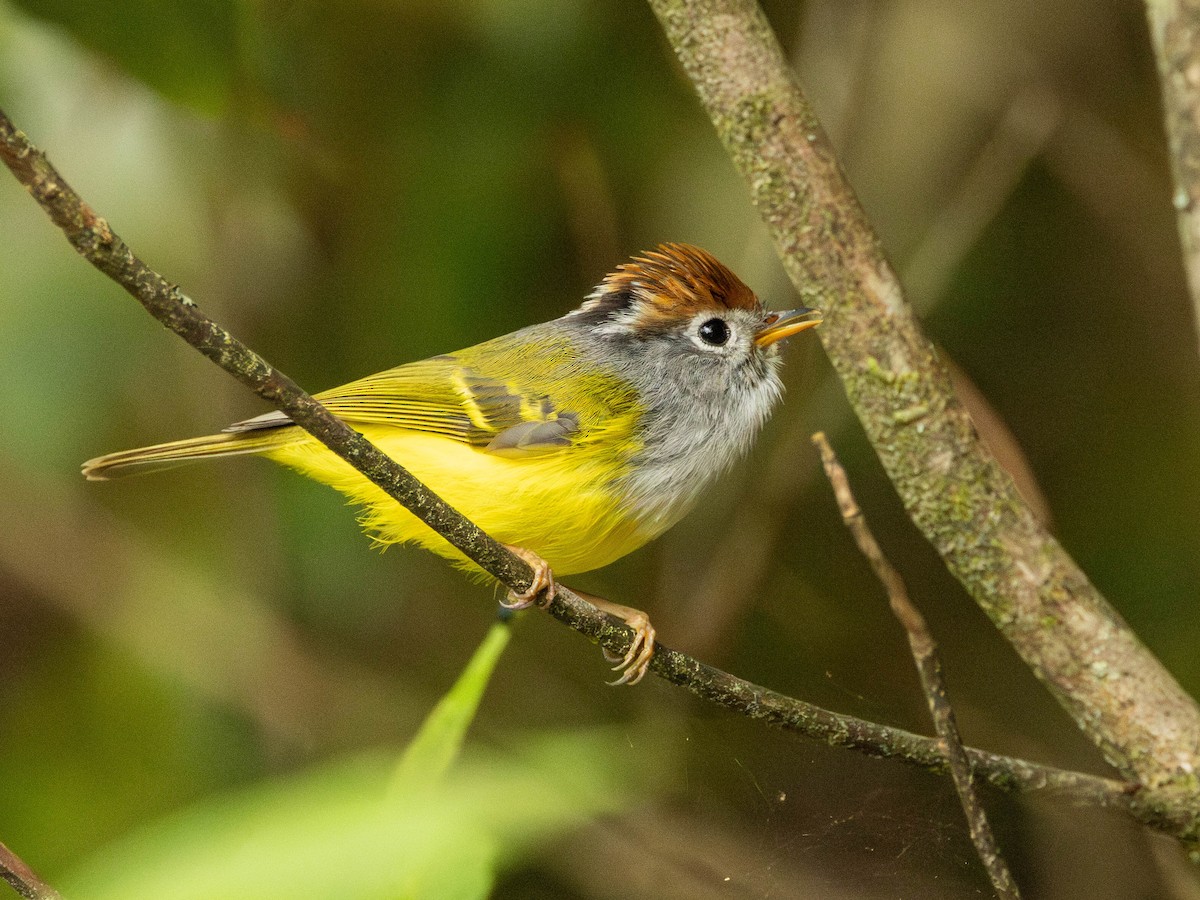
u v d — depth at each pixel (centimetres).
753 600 1094
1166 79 519
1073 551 1070
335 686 1083
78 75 947
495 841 443
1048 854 930
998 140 1027
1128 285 1090
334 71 1023
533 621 1141
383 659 1121
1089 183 1080
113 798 1051
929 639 515
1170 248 1073
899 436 620
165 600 1103
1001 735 1046
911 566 1112
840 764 878
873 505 1125
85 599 1100
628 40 1030
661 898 883
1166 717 610
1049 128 1029
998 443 779
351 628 1118
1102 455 1087
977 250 1100
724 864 886
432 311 1062
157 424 1084
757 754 910
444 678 1120
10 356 986
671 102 1050
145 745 1073
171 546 1129
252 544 1106
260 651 1080
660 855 890
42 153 438
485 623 1145
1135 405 1088
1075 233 1099
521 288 1064
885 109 1075
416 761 478
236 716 1074
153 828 457
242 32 854
